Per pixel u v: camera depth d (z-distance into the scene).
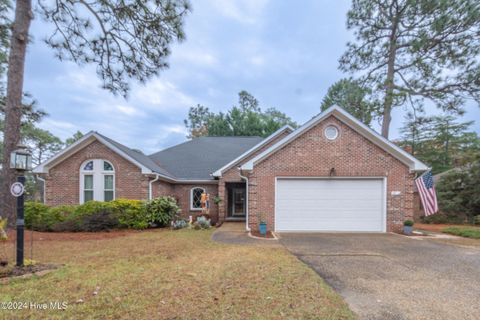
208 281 4.68
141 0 8.98
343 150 11.21
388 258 6.67
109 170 13.66
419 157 27.30
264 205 11.21
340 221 11.11
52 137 30.89
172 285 4.47
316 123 11.27
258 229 11.12
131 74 10.76
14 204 9.96
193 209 17.23
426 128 25.78
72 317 3.35
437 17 14.47
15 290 4.21
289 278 4.88
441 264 6.17
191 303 3.77
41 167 13.13
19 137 10.07
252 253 6.93
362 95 18.16
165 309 3.58
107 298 3.93
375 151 11.18
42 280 4.69
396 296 4.25
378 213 11.09
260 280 4.75
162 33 9.80
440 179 18.77
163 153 20.19
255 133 33.88
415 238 9.65
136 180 13.45
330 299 3.99
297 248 7.74
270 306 3.70
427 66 15.62
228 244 8.27
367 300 4.08
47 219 11.18
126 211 11.78
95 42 10.20
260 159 11.27
